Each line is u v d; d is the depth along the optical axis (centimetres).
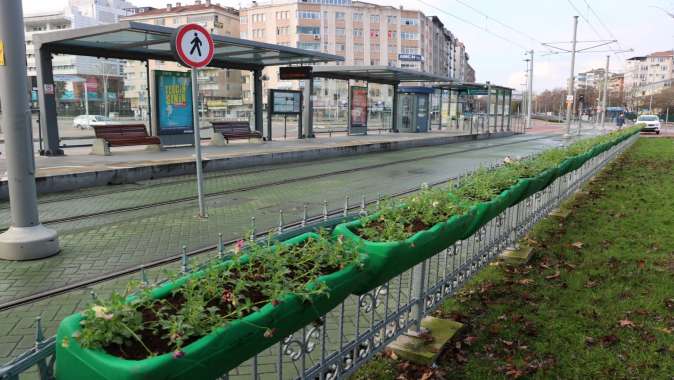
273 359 391
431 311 434
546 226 820
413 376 372
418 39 11238
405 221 387
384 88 8844
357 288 312
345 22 10538
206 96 7319
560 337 438
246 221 845
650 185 1284
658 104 10625
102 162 1339
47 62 1453
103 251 671
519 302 509
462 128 3712
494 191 524
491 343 426
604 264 632
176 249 684
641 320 470
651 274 596
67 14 9056
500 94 3903
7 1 581
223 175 1395
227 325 212
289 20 10350
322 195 1099
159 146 1702
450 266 485
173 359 188
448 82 3378
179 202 1005
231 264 264
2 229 775
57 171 1140
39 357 212
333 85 6900
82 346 191
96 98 3456
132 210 922
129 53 1641
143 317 222
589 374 381
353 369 333
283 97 2273
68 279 568
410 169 1595
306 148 1861
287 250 288
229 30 10694
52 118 1490
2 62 599
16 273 585
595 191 1183
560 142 3250
